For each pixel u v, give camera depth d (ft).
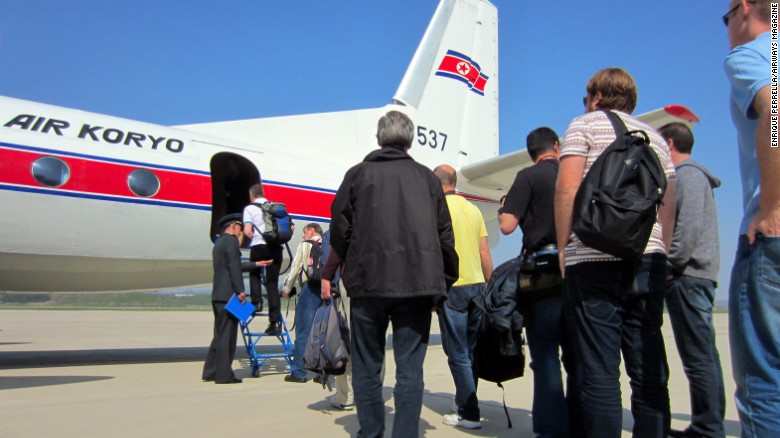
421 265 7.62
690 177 10.00
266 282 19.22
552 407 9.38
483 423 11.37
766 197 4.99
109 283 21.35
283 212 19.35
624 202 6.44
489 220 31.35
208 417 11.16
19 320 55.98
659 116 19.20
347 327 11.59
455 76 33.53
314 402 13.00
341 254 8.38
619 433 7.07
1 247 17.83
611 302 6.97
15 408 11.62
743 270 5.34
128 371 18.39
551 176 9.52
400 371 8.04
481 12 35.68
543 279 9.34
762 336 5.18
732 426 11.59
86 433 9.71
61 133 19.02
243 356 24.17
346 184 8.20
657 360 7.27
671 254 9.79
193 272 22.85
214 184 26.73
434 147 31.94
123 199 19.75
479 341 10.72
